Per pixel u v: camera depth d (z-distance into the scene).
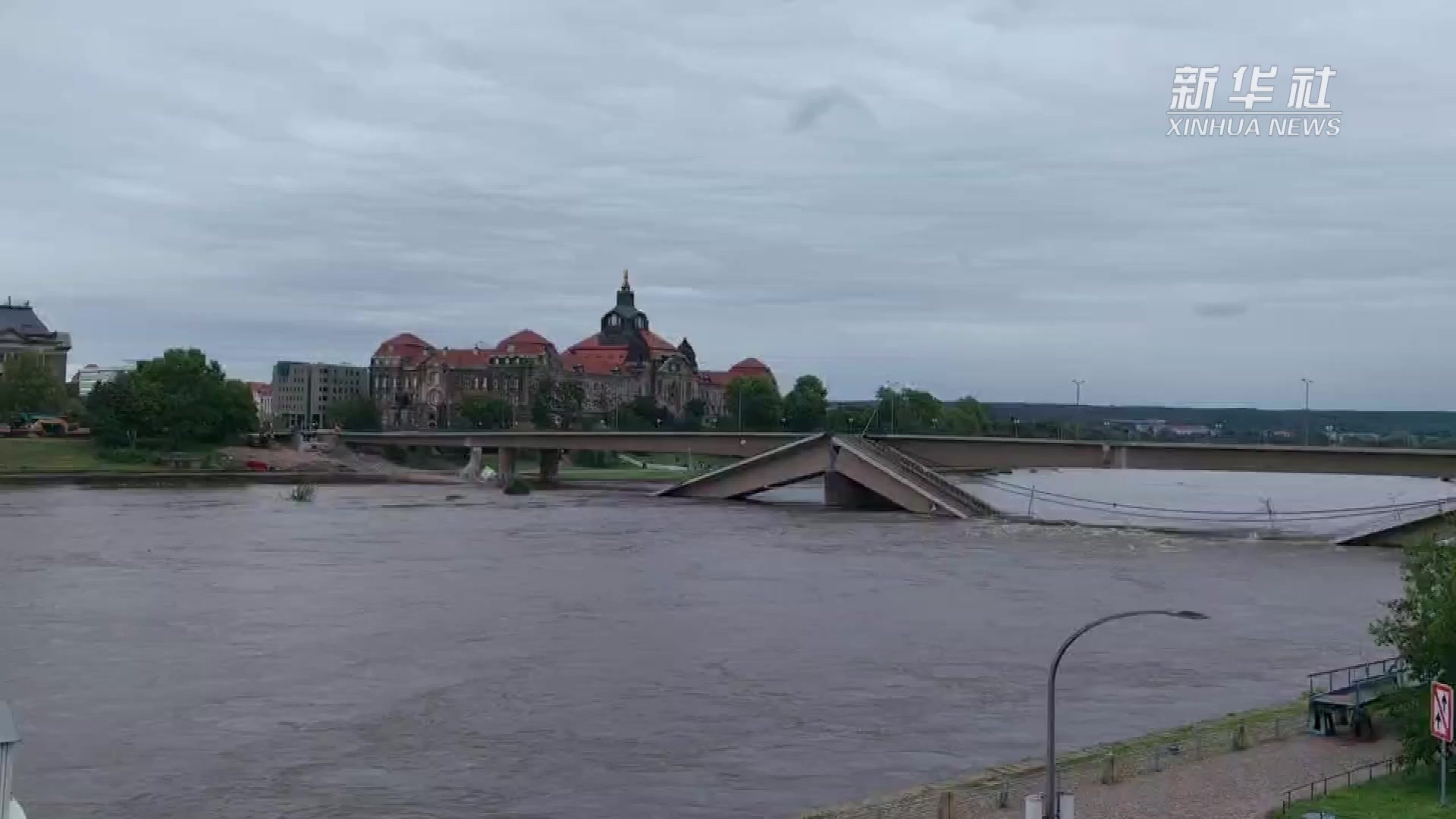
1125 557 146.25
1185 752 64.50
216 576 126.31
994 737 69.88
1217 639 96.12
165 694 78.19
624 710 75.19
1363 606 111.44
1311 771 60.44
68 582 121.00
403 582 123.06
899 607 109.19
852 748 67.94
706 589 119.31
